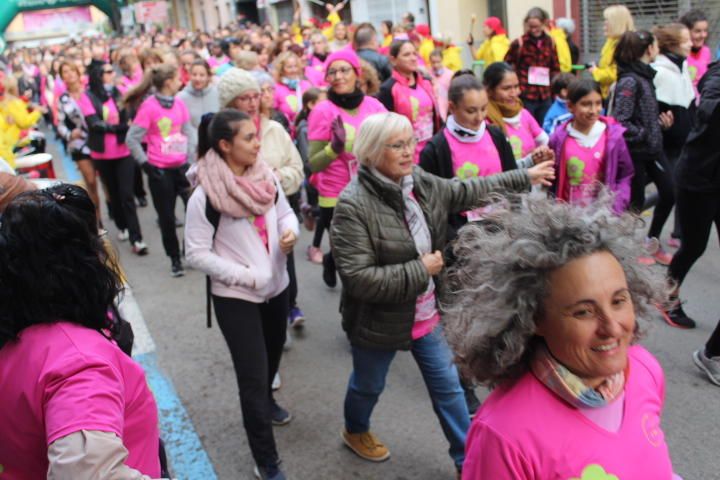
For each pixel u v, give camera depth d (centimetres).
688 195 406
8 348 166
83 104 696
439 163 363
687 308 467
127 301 579
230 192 306
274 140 437
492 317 146
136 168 891
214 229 312
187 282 618
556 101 585
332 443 354
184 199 635
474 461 150
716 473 310
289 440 360
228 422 385
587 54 1161
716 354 377
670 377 388
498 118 424
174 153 611
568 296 139
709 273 520
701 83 402
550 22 860
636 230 149
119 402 159
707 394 369
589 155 429
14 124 683
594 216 146
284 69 749
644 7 1079
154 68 607
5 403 162
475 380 157
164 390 425
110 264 186
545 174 328
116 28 5106
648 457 148
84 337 168
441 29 1427
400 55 522
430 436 353
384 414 376
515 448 143
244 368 312
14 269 165
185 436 374
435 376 298
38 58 2388
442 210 297
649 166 527
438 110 548
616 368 143
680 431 341
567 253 139
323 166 462
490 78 420
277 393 409
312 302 542
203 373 444
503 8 1321
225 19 3491
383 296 279
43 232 167
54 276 167
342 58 457
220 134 310
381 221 280
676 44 541
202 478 338
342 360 444
